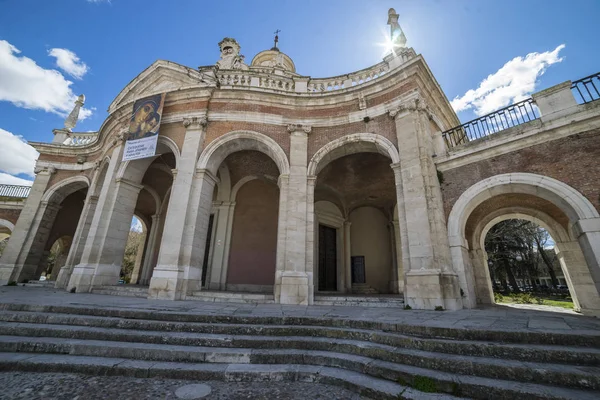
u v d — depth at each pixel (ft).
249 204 45.42
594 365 9.25
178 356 11.33
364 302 25.58
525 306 32.22
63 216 57.67
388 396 8.52
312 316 15.75
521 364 9.24
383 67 35.29
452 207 26.14
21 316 14.71
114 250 32.99
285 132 34.47
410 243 25.08
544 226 30.58
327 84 37.47
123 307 16.90
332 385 9.84
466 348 10.54
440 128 35.09
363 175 45.27
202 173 32.04
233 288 40.27
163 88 39.81
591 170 20.06
